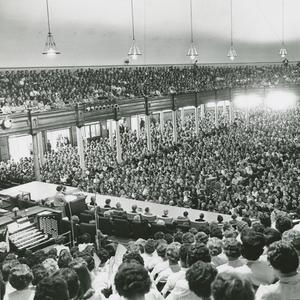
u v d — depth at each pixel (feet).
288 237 13.48
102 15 133.08
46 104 99.55
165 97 125.29
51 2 117.29
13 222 46.60
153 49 157.17
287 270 10.10
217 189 73.05
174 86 142.92
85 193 68.64
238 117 161.27
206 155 99.96
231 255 13.99
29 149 135.74
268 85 152.35
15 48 115.24
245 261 14.97
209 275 9.93
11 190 71.87
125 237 48.96
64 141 144.66
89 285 13.65
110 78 133.69
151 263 22.24
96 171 96.68
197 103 136.46
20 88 106.52
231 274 8.55
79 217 52.44
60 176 91.09
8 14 108.99
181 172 83.20
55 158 111.24
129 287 9.57
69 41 128.47
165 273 17.75
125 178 83.20
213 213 56.70
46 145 136.56
